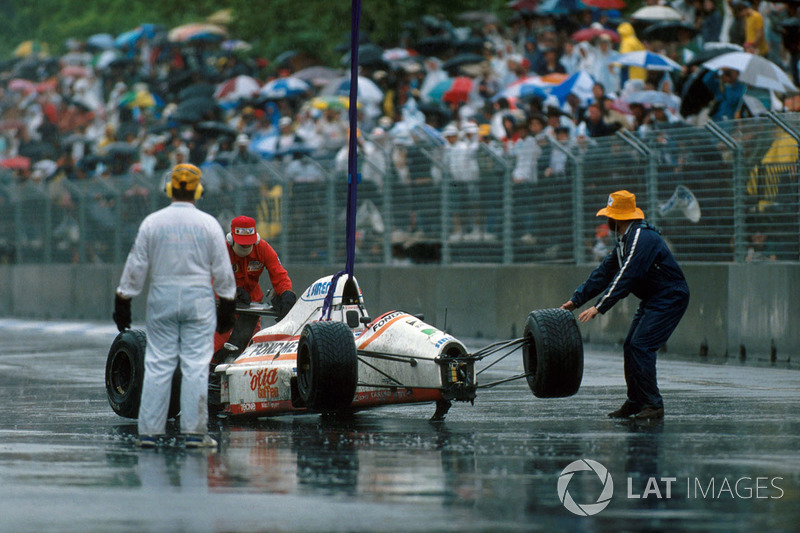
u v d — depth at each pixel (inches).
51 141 5022.1
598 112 2751.0
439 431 1381.6
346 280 1491.1
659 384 1857.8
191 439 1256.8
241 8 4906.5
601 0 3272.6
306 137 3452.3
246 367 1503.4
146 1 6909.5
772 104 2608.3
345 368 1342.3
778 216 2258.9
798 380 1914.4
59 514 919.0
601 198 2559.1
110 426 1453.0
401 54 3683.6
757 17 2819.9
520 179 2760.8
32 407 1667.1
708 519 903.1
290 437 1343.5
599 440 1288.1
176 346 1275.8
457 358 1374.3
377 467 1123.9
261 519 898.7
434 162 2960.1
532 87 3048.7
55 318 4148.6
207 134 3752.5
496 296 2832.2
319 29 4756.4
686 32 2982.3
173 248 1257.4
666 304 1461.6
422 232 3004.4
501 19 4478.3
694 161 2381.9
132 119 4709.6
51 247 4197.8
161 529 869.8
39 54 6747.1
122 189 3816.4
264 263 1611.7
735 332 2332.7
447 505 948.0
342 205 3152.1
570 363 1375.5
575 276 2615.7
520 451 1214.9
